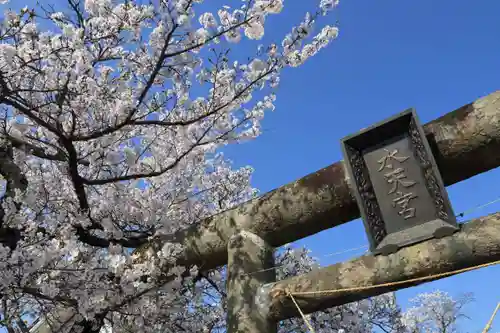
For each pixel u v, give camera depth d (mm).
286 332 7242
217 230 4895
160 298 5492
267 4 4730
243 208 4809
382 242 3613
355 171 3920
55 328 5105
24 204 4754
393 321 9172
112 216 5742
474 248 3156
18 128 4844
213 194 8773
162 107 4973
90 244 5332
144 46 5082
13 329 5504
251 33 4965
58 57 4617
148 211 5801
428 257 3312
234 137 5773
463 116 3654
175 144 6277
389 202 3730
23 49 4562
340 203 4227
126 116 4824
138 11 4809
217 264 5082
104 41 4965
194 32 4906
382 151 3889
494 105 3543
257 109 5684
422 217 3543
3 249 4047
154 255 5242
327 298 3752
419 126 3668
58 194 5789
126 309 5246
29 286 4613
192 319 7105
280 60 5191
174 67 5219
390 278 3455
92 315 4797
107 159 5402
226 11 4887
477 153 3629
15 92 4363
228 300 4375
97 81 4910
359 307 7109
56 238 4809
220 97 5469
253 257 4453
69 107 4746
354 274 3646
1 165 4656
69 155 4691
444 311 16656
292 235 4613
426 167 3574
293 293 3912
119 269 4855
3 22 4340
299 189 4438
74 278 4746
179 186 6438
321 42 5266
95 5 4738
